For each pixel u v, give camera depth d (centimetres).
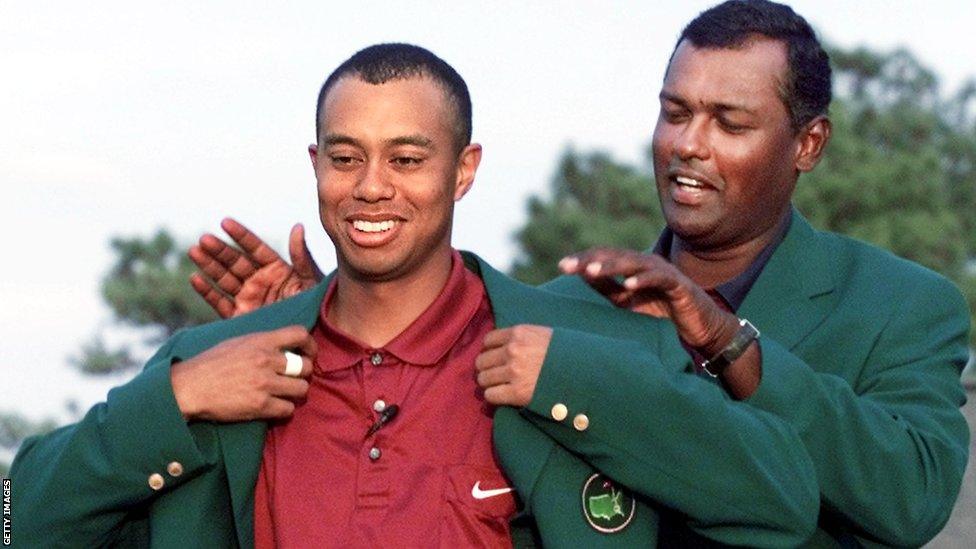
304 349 813
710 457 785
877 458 833
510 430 794
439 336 818
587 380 779
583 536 790
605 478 799
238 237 947
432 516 792
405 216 804
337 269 840
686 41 895
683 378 796
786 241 906
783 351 832
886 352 882
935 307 895
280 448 813
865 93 2986
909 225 2630
